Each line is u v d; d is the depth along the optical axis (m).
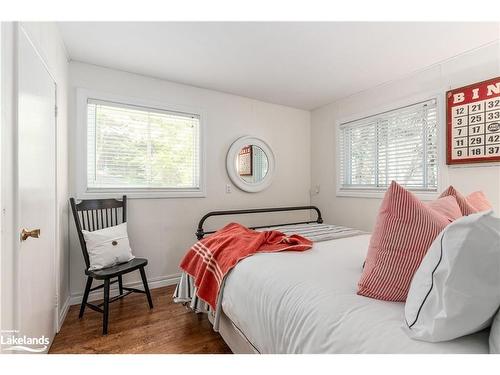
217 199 2.94
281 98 3.16
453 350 0.63
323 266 1.27
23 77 1.10
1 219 0.90
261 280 1.20
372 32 1.79
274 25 1.71
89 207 2.11
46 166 1.47
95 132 2.31
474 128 1.97
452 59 2.13
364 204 2.88
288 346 0.92
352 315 0.82
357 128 2.99
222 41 1.91
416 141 2.40
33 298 1.23
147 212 2.54
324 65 2.29
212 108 2.90
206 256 1.67
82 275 2.22
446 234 0.65
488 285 0.58
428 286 0.68
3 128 0.93
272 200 3.34
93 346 1.58
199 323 1.87
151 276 2.55
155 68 2.36
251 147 3.17
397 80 2.56
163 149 2.64
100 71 2.32
